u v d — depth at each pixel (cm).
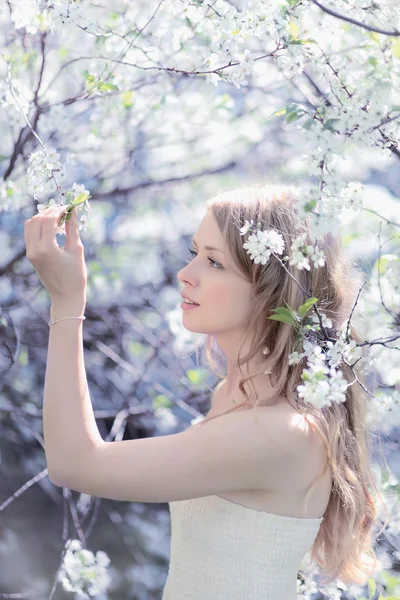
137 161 308
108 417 318
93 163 296
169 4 142
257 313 135
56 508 318
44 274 119
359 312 156
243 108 281
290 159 311
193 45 159
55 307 119
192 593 132
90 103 239
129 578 305
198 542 132
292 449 123
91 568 222
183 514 135
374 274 182
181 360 298
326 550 142
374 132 116
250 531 126
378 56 132
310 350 125
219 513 129
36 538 308
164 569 313
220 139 292
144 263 322
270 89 260
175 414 300
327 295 141
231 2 162
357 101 115
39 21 153
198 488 117
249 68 137
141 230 322
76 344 118
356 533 143
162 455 115
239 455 118
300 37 135
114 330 311
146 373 294
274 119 292
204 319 138
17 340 254
